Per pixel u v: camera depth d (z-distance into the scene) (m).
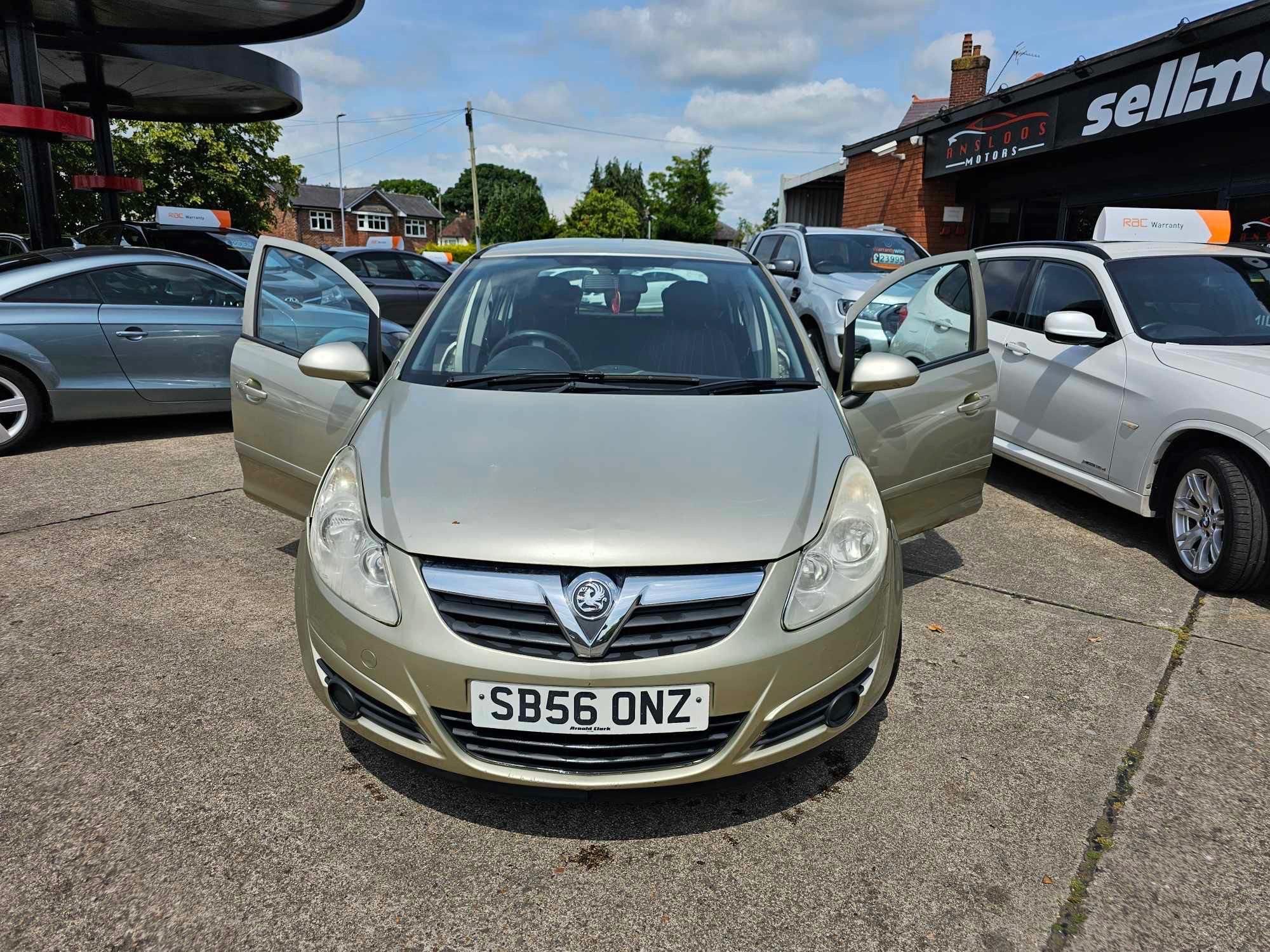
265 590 3.50
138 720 2.54
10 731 2.46
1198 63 8.51
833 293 7.27
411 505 2.02
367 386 2.88
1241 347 4.09
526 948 1.77
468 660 1.84
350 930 1.80
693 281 3.17
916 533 3.26
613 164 77.81
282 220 64.06
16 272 5.41
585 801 1.91
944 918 1.88
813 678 1.97
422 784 2.29
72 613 3.24
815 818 2.20
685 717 1.87
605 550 1.87
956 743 2.54
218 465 5.33
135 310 5.71
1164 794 2.32
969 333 3.34
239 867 1.96
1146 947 1.81
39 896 1.85
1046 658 3.09
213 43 10.79
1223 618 3.45
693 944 1.79
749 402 2.53
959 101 17.45
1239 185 8.85
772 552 1.94
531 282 3.12
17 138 9.32
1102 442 4.31
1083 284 4.70
